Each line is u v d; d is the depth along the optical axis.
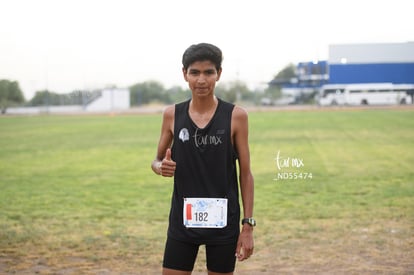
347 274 6.17
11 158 18.00
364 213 9.38
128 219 9.21
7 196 11.42
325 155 17.11
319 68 44.44
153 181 13.21
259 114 39.97
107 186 12.59
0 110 51.03
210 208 3.66
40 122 36.94
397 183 12.27
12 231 8.36
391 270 6.28
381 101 42.97
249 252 3.75
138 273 6.35
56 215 9.57
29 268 6.51
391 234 7.94
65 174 14.48
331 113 38.78
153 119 37.62
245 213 3.77
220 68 3.68
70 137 25.52
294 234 8.03
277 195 11.10
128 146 21.25
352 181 12.59
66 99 54.62
